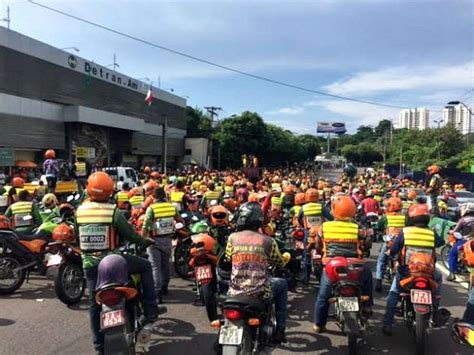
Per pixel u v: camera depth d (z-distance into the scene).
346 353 5.42
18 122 33.44
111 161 46.22
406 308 5.70
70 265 7.17
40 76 35.94
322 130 132.25
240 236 4.60
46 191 17.25
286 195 12.16
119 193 12.70
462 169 50.34
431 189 17.09
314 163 106.88
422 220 5.74
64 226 7.23
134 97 51.41
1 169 29.03
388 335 6.10
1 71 32.06
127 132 48.97
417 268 5.29
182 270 8.87
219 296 7.68
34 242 7.94
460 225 9.51
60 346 5.49
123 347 4.14
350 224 5.72
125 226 5.04
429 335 6.18
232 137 66.31
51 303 7.32
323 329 6.13
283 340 5.15
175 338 5.83
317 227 8.06
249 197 7.86
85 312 6.85
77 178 19.66
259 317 4.21
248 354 4.10
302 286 8.57
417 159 62.69
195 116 74.25
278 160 81.94
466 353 5.56
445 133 61.56
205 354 5.32
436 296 5.55
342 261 5.23
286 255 5.08
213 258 5.95
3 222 8.01
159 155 58.03
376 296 8.09
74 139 39.44
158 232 7.31
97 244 4.90
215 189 13.79
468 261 5.73
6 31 32.41
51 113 37.06
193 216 10.45
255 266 4.45
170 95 61.06
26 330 6.05
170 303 7.36
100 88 44.34
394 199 8.48
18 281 7.85
